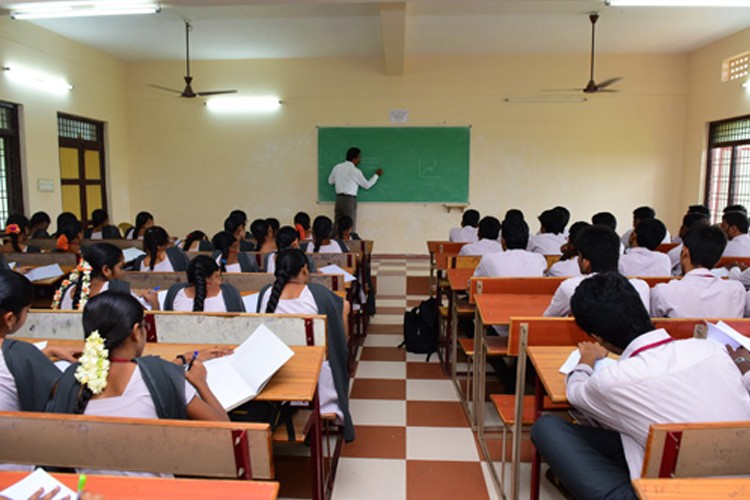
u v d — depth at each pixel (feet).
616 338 4.76
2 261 11.42
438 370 11.62
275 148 26.71
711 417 4.12
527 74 25.67
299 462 7.86
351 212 25.99
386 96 26.16
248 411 6.18
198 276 7.61
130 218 27.09
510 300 8.24
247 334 6.75
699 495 3.30
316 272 10.39
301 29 21.11
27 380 4.68
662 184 25.90
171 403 4.42
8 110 19.17
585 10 18.85
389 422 9.12
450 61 25.82
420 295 19.11
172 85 26.53
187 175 27.07
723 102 22.53
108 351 4.33
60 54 21.40
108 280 7.97
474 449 8.22
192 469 4.08
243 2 15.05
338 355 7.63
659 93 25.39
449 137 26.25
